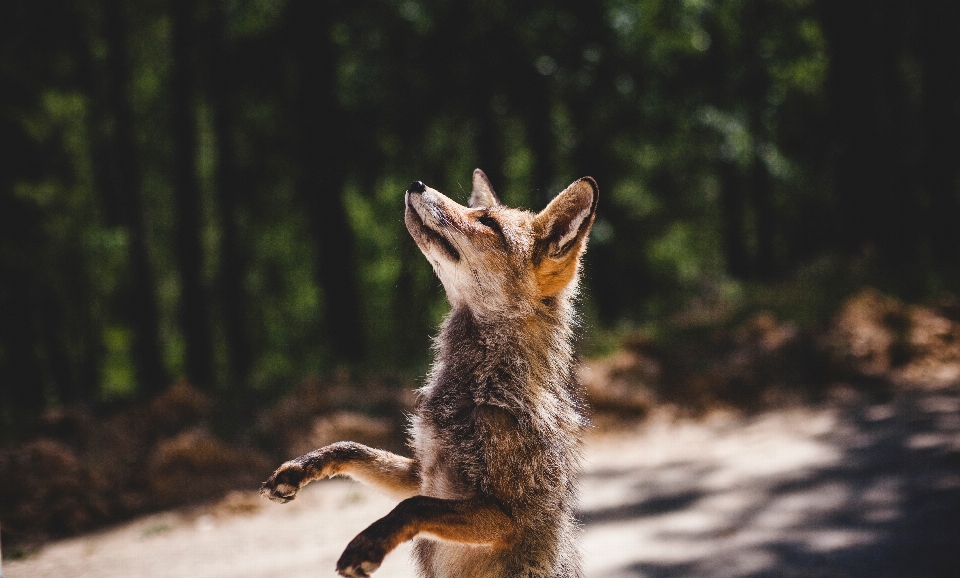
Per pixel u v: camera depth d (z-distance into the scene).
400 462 3.69
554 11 13.81
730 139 16.28
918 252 17.23
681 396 10.56
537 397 3.62
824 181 26.28
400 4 13.97
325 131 15.41
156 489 7.74
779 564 5.30
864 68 16.80
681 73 15.58
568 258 3.84
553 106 16.61
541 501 3.48
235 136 18.53
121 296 20.02
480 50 14.02
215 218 22.45
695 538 5.95
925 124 18.06
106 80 18.20
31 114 13.84
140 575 5.55
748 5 16.67
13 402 14.80
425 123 15.55
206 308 15.71
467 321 3.83
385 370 12.29
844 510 6.19
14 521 6.94
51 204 14.52
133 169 15.80
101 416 10.05
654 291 24.52
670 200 23.16
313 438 8.87
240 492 7.75
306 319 27.33
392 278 25.14
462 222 3.73
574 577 3.82
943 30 17.66
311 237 21.83
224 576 5.45
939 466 6.93
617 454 8.73
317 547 6.06
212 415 9.97
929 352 11.20
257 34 16.62
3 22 13.71
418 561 3.77
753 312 13.41
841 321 11.83
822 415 9.38
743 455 8.09
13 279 14.32
